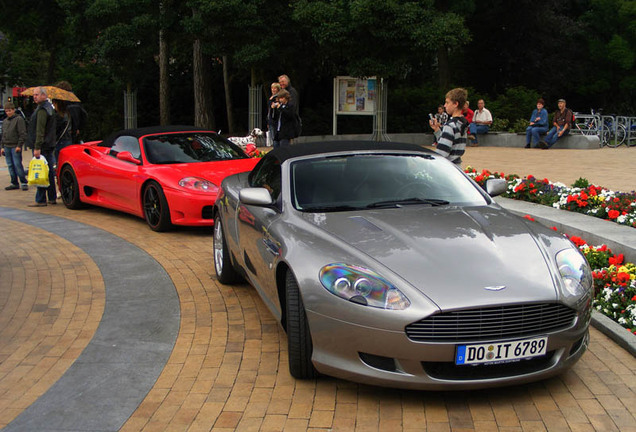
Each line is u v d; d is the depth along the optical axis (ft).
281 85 36.73
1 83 119.03
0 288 20.16
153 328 16.44
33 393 12.89
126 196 29.71
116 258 23.67
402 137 77.97
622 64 123.03
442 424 11.21
